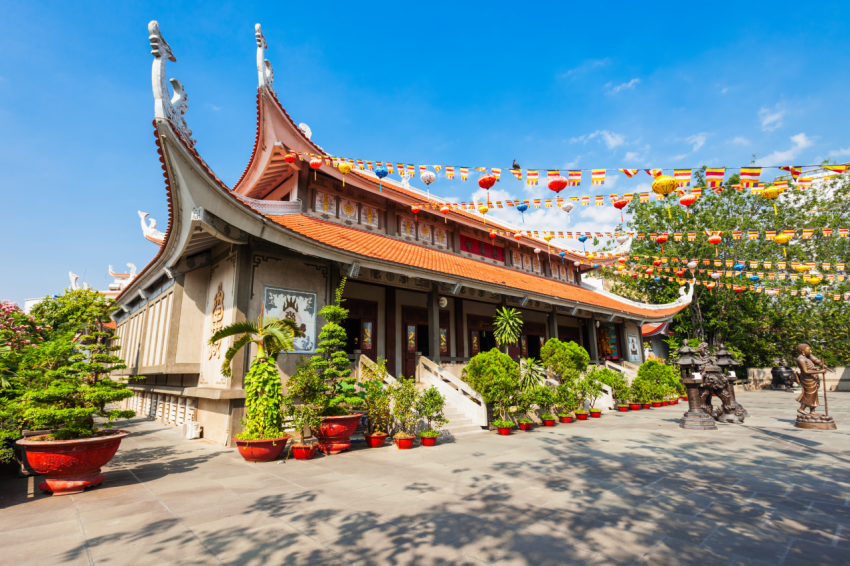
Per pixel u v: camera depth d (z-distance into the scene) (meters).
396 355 15.81
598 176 8.33
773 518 5.25
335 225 14.65
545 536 4.68
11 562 4.10
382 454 9.38
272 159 13.84
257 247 11.00
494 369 13.00
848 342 31.95
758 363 34.75
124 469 7.97
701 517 5.29
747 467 7.98
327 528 4.91
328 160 9.52
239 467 8.09
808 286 28.34
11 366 8.66
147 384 17.88
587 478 7.21
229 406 10.24
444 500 5.98
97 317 14.51
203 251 12.77
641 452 9.49
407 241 17.56
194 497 6.16
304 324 11.55
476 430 12.77
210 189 8.97
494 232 18.77
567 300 19.36
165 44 8.18
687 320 34.88
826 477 7.21
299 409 9.45
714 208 30.42
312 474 7.53
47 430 7.84
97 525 5.07
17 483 7.24
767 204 29.66
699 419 12.86
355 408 10.71
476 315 19.42
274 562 4.07
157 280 15.27
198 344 12.63
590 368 19.36
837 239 27.78
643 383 19.61
